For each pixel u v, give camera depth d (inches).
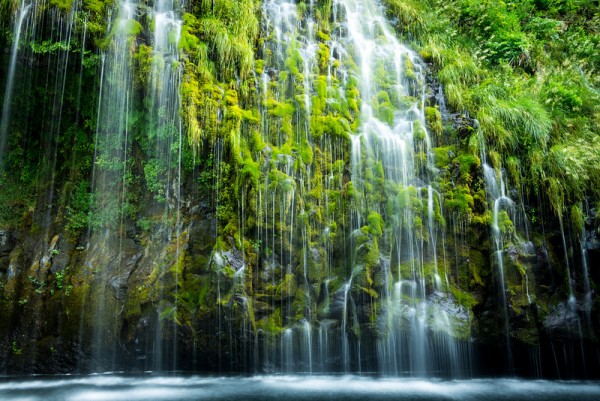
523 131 362.3
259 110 350.3
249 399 245.0
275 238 316.5
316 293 311.1
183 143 335.6
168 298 316.8
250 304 303.1
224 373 309.6
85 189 366.0
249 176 320.2
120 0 350.0
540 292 321.4
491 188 341.1
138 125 352.8
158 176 344.5
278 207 319.9
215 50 356.5
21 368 319.9
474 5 484.7
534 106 375.6
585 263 323.3
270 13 404.2
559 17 526.0
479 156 351.3
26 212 363.9
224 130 330.6
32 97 361.1
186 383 282.7
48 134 373.4
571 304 319.0
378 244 319.0
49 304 331.9
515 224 335.6
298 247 318.3
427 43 439.5
